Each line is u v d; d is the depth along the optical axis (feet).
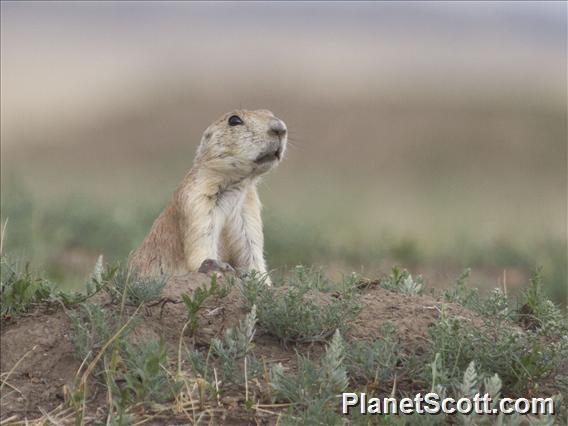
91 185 128.77
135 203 78.59
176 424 26.25
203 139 40.01
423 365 28.55
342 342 29.14
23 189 73.61
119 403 26.23
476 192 156.25
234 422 26.48
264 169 39.45
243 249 40.45
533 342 29.09
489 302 33.06
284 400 27.27
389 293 33.55
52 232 65.98
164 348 27.89
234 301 31.19
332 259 67.05
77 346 28.14
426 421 25.62
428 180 175.01
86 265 59.41
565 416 27.02
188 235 38.70
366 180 170.19
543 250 71.67
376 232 79.92
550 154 205.67
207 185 39.09
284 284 34.65
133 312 30.09
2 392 27.48
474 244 73.00
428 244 74.69
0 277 32.63
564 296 59.41
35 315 29.99
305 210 94.48
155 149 217.36
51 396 27.43
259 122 39.04
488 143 211.61
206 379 27.61
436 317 31.65
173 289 31.76
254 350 29.45
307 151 201.67
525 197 151.64
